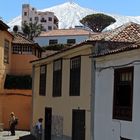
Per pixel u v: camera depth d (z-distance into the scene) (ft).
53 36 258.98
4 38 125.90
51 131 85.51
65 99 76.28
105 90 59.11
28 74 139.74
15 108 123.85
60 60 80.07
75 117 70.64
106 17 355.56
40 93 95.66
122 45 63.16
